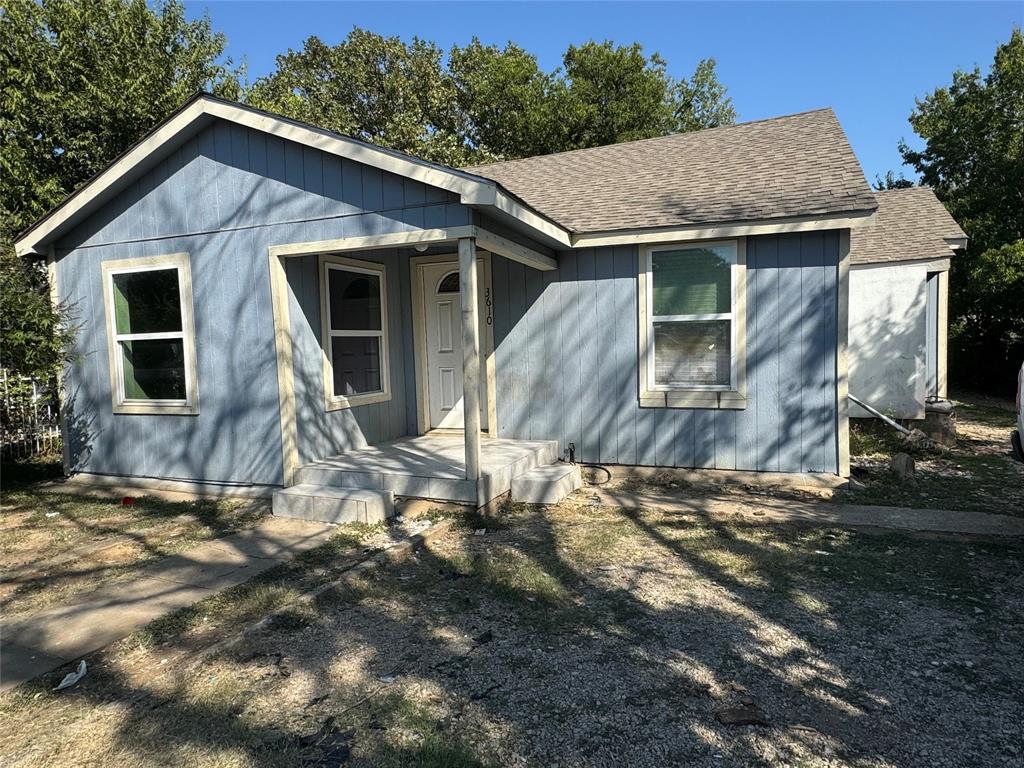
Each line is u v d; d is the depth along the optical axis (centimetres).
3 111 1266
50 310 748
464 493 623
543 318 808
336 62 2725
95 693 326
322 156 657
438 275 862
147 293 769
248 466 720
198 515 662
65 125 1328
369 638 383
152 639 385
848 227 657
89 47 1341
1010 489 703
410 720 295
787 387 707
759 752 269
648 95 2872
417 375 874
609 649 363
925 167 2150
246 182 696
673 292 746
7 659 363
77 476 835
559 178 1006
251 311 703
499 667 345
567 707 305
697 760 264
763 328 712
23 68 1292
